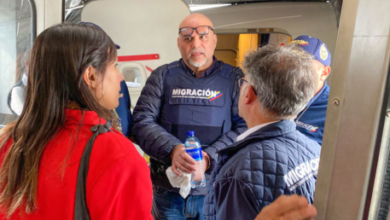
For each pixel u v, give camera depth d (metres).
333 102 0.49
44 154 0.65
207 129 1.69
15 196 0.63
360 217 0.48
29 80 0.70
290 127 0.85
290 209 0.57
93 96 0.70
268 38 3.57
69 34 0.69
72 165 0.63
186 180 1.47
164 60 2.64
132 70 2.69
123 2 2.60
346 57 0.48
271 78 0.81
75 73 0.67
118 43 2.64
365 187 0.47
